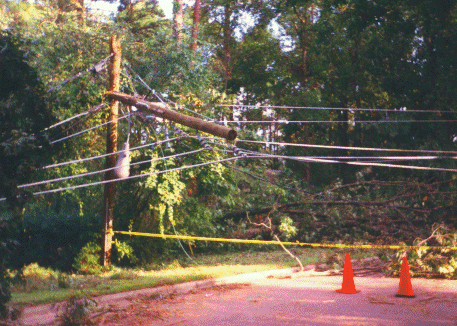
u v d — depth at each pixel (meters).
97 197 18.53
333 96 35.22
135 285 10.23
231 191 18.59
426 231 17.80
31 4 26.81
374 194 22.53
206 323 7.14
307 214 20.25
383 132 25.89
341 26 28.20
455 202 19.08
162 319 7.44
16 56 5.99
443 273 11.80
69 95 13.82
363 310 8.02
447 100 25.00
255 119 41.91
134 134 16.00
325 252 17.25
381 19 24.48
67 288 9.96
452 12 24.95
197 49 18.84
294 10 34.22
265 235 20.30
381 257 13.80
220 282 11.45
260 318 7.44
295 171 35.53
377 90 31.55
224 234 19.58
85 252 13.55
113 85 13.68
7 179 5.47
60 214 17.98
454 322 7.11
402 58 27.84
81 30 17.41
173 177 14.62
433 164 21.92
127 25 19.39
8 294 5.53
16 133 5.61
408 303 8.61
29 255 16.69
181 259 16.83
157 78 17.34
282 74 38.75
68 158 14.93
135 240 15.71
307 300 9.01
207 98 17.78
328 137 39.12
